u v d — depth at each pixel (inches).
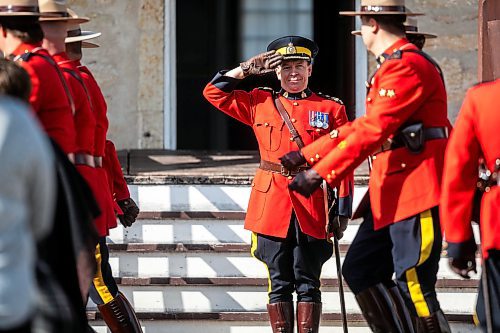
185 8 1769.2
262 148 905.5
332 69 1620.3
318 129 895.1
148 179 1024.9
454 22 1263.5
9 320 573.0
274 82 1652.3
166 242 1005.2
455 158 728.3
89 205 707.4
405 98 788.6
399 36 818.8
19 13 776.3
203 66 1763.0
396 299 833.5
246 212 984.9
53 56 840.3
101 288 890.7
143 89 1284.4
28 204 589.0
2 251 572.1
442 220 736.3
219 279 983.0
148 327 976.3
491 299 718.5
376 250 826.8
